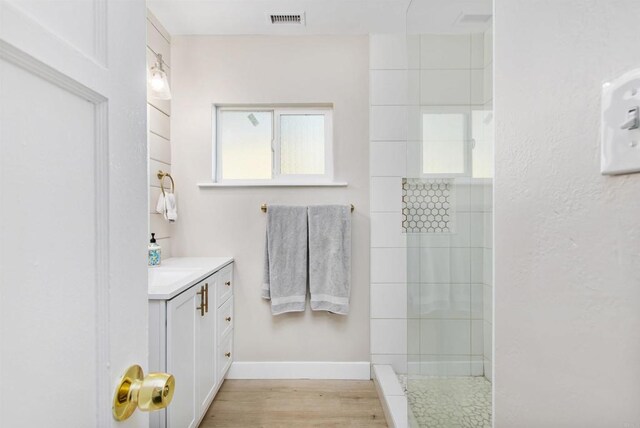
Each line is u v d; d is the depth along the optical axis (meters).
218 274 1.83
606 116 0.36
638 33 0.32
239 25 2.06
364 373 2.15
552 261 0.45
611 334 0.36
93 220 0.41
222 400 1.88
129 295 0.48
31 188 0.31
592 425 0.38
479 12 1.09
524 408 0.51
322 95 2.18
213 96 2.18
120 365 0.45
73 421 0.37
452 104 1.28
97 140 0.41
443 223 1.40
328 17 1.98
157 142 2.02
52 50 0.33
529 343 0.49
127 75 0.48
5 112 0.29
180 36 2.17
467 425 1.18
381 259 2.17
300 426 1.66
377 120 2.18
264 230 2.17
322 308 2.09
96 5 0.41
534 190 0.48
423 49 1.51
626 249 0.34
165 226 2.11
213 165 2.21
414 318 1.67
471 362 1.18
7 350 0.29
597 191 0.38
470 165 1.19
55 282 0.34
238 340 2.16
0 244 0.28
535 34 0.48
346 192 2.18
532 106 0.49
